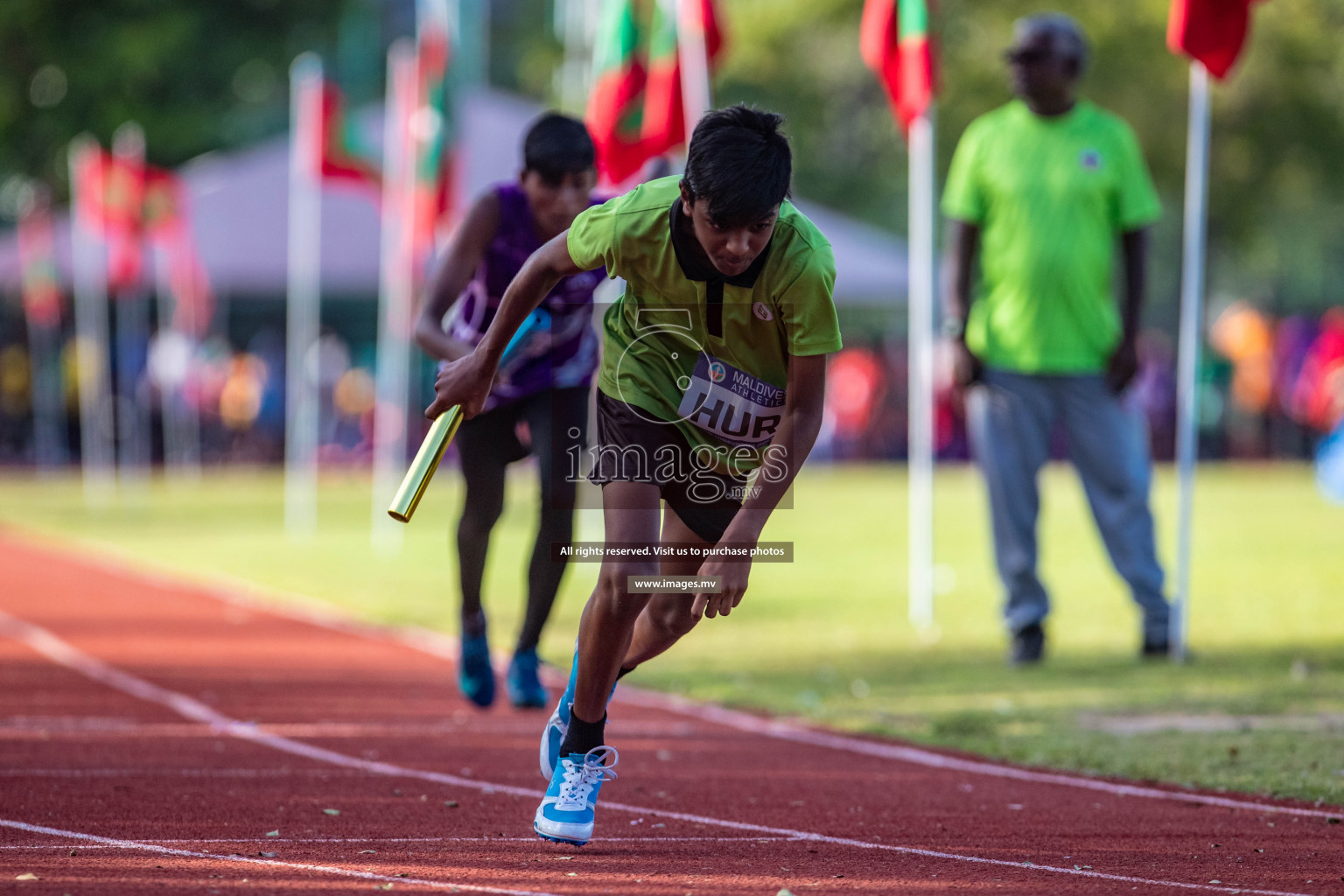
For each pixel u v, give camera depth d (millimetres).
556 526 18938
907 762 17203
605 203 12172
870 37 30750
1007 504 25047
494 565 40469
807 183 108688
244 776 15953
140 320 92375
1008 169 25281
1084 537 47344
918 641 27406
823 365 12094
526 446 19344
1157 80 96500
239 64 101875
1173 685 22312
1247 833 13695
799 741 18484
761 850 12891
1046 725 19438
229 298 107562
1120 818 14336
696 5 30125
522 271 12438
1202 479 74000
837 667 24547
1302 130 100625
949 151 100000
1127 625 29234
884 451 92000
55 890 10969
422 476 12617
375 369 89250
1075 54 25078
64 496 64875
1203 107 25531
